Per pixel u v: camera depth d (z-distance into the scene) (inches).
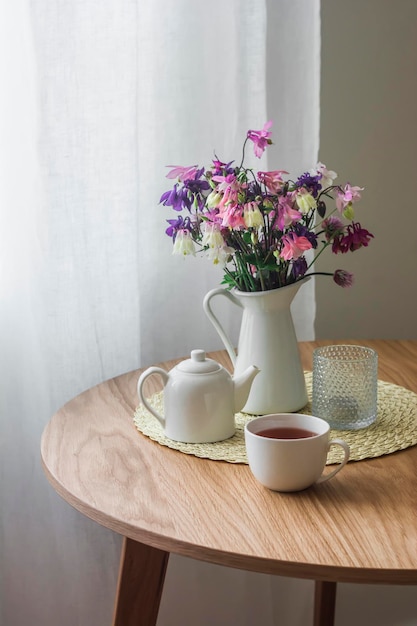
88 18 71.0
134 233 74.5
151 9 73.8
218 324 63.4
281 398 61.7
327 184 59.5
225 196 56.0
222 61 75.6
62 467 55.8
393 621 87.4
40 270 73.6
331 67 83.2
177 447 57.9
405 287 87.7
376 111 84.4
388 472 54.7
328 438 52.8
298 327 81.5
